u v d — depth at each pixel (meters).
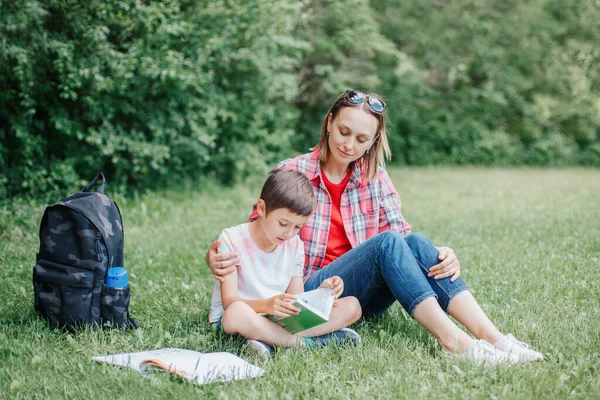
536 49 17.56
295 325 2.61
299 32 13.43
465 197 9.64
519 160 17.67
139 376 2.33
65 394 2.20
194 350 2.71
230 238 2.83
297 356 2.58
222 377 2.34
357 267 2.87
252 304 2.66
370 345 2.75
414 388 2.29
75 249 2.85
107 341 2.80
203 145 9.16
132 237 5.80
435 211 7.91
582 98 17.94
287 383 2.33
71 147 7.90
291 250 2.93
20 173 7.26
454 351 2.59
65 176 7.41
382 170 3.22
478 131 17.47
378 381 2.35
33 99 7.29
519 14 17.44
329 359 2.59
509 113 18.19
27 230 5.94
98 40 7.08
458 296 2.74
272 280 2.87
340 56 14.01
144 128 8.47
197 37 8.41
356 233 3.13
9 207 6.55
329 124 3.03
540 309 3.30
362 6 13.12
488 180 12.74
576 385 2.29
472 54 17.47
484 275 4.16
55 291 2.86
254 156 10.01
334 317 2.79
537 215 7.17
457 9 17.08
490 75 17.45
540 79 18.03
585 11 17.16
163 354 2.56
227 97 9.28
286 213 2.63
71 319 2.85
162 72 7.41
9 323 3.05
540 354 2.52
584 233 5.64
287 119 11.54
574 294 3.61
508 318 3.14
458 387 2.29
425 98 17.44
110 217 2.96
